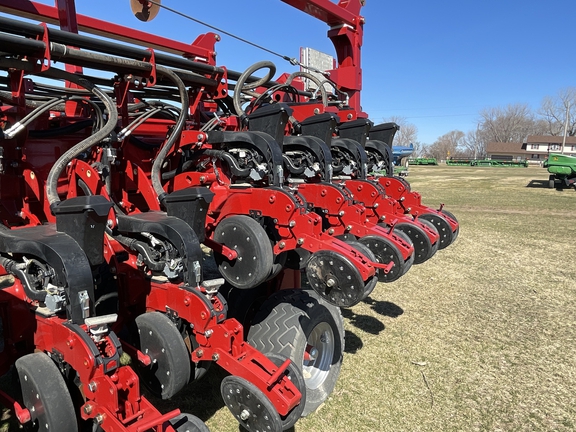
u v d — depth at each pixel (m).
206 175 3.25
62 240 2.04
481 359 4.00
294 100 4.84
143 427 1.88
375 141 4.99
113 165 3.30
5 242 2.10
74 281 1.94
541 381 3.65
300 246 2.91
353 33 5.00
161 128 4.33
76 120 3.92
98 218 2.07
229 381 2.41
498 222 10.95
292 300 3.19
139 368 2.61
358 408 3.27
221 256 2.99
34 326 2.29
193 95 3.75
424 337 4.42
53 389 2.02
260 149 3.04
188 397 3.35
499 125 92.06
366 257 2.96
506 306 5.27
